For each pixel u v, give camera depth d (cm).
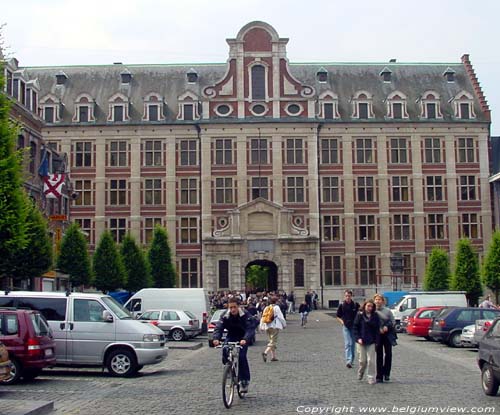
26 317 1839
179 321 3634
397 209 6831
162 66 7350
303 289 6644
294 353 2723
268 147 6788
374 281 6775
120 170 6800
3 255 2150
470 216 6856
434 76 7338
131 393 1656
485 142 6906
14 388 1769
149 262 5750
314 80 7219
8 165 2120
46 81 7200
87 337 2069
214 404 1452
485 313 3106
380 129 6869
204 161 6769
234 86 6812
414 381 1797
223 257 6662
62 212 5103
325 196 6800
